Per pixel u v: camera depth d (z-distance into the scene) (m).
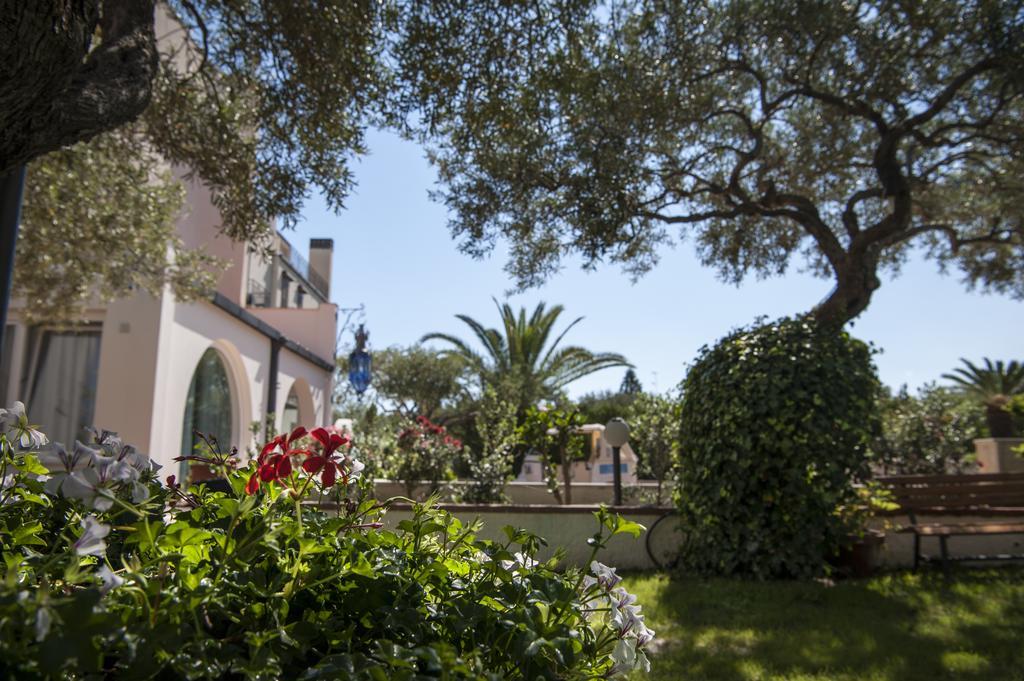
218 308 10.27
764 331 6.58
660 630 4.71
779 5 6.71
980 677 3.84
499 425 9.38
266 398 12.80
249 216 6.04
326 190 5.88
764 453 6.04
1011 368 24.86
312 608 1.31
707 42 7.23
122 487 1.47
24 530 1.41
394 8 5.25
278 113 5.79
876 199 9.96
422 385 27.38
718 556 6.23
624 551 6.77
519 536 1.55
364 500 1.77
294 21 5.12
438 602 1.40
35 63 2.17
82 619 0.87
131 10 3.27
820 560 5.97
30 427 1.63
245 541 1.30
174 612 1.07
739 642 4.45
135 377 8.53
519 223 8.02
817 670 3.95
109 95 2.82
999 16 6.42
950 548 6.96
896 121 7.62
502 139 6.46
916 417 10.37
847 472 6.10
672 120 7.26
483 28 5.14
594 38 5.93
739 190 8.13
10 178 3.33
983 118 7.84
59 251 7.02
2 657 0.86
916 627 4.72
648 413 9.50
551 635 1.26
